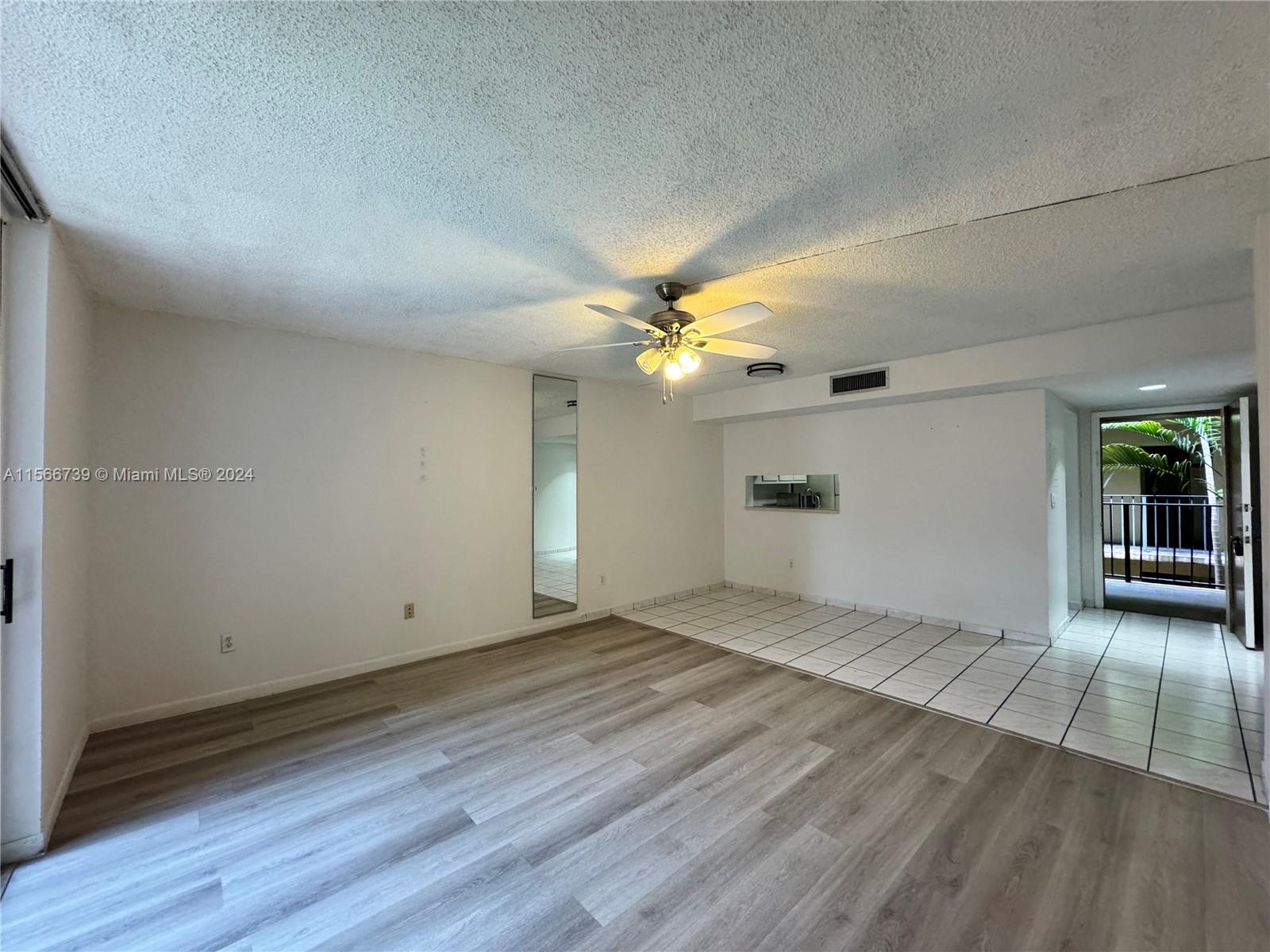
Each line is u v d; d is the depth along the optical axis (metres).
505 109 1.41
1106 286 2.68
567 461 4.93
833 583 5.45
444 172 1.71
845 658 3.90
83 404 2.59
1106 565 6.86
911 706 3.08
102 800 2.22
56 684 2.16
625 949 1.52
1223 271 2.49
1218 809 2.10
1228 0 1.07
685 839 1.97
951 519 4.59
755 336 3.62
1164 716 2.91
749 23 1.15
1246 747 2.57
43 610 1.96
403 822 2.08
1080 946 1.50
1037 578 4.14
